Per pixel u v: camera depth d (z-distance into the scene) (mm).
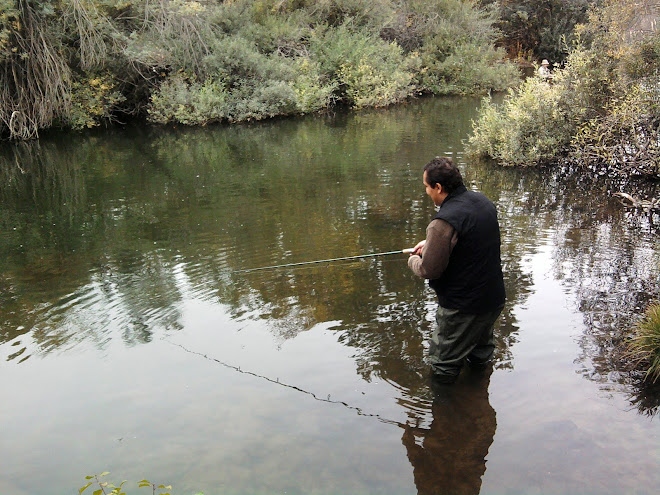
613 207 7297
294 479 2729
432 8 21703
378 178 9031
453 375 3508
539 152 9570
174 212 7562
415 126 13906
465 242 3188
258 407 3305
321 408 3275
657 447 2848
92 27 13617
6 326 4402
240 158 11070
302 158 10805
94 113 14914
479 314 3338
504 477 2697
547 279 4926
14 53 12914
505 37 26375
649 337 3633
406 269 5270
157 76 15961
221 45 15844
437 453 2885
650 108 8375
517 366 3607
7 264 5816
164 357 3877
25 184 9477
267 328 4227
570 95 9688
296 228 6664
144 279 5277
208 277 5258
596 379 3447
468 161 10227
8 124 13164
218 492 2656
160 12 15125
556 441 2928
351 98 17797
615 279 4895
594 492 2576
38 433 3135
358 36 19203
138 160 11180
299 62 17266
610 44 9211
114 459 2914
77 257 5957
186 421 3197
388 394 3391
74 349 4016
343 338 4043
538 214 7039
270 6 18656
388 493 2627
